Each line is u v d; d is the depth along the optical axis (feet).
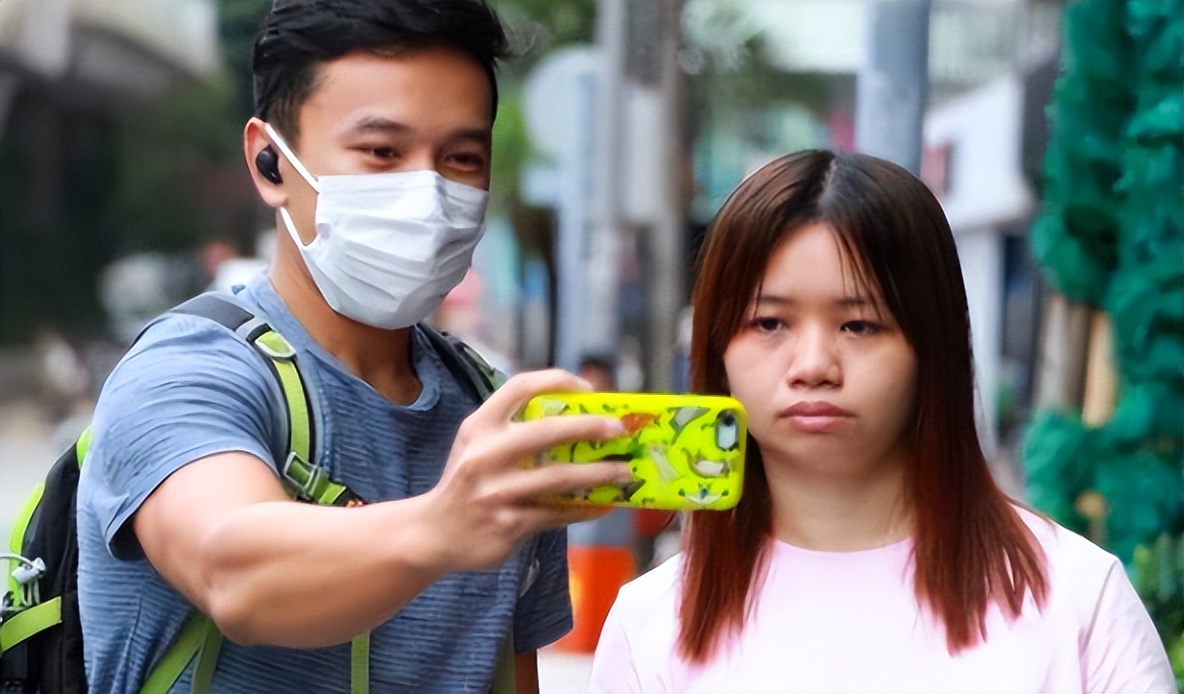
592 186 45.60
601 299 44.98
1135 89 12.78
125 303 94.94
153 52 87.30
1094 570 8.06
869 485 8.39
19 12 79.36
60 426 69.77
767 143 67.15
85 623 7.84
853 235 7.75
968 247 51.83
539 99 42.42
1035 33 34.09
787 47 62.28
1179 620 12.59
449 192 8.15
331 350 8.39
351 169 8.02
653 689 8.61
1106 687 7.83
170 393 7.25
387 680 7.94
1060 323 14.99
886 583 8.29
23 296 93.04
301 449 7.66
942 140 50.93
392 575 5.95
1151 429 12.57
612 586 29.40
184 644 7.62
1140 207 12.41
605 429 5.65
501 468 5.68
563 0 60.49
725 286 8.08
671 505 6.17
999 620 8.00
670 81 48.44
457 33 7.98
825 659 8.21
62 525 8.36
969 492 8.18
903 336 7.91
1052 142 13.32
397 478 8.14
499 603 8.43
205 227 96.73
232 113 93.20
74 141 93.76
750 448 8.61
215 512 6.60
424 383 8.59
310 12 8.02
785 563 8.48
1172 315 12.34
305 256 8.20
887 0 20.30
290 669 7.69
